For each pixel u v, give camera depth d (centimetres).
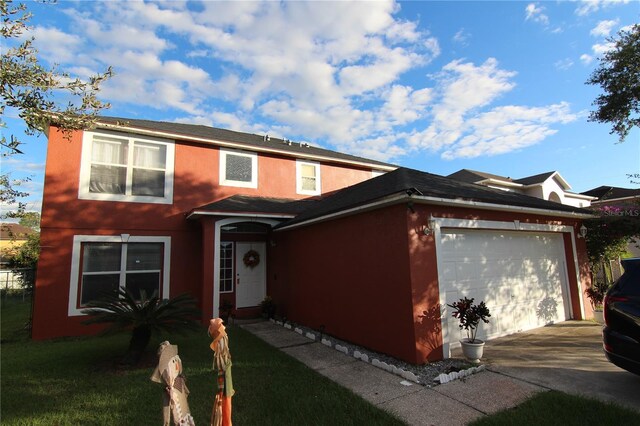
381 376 527
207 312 946
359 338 706
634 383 461
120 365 601
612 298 446
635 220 961
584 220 1011
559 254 920
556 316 870
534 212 807
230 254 1144
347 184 1441
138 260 980
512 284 782
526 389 453
